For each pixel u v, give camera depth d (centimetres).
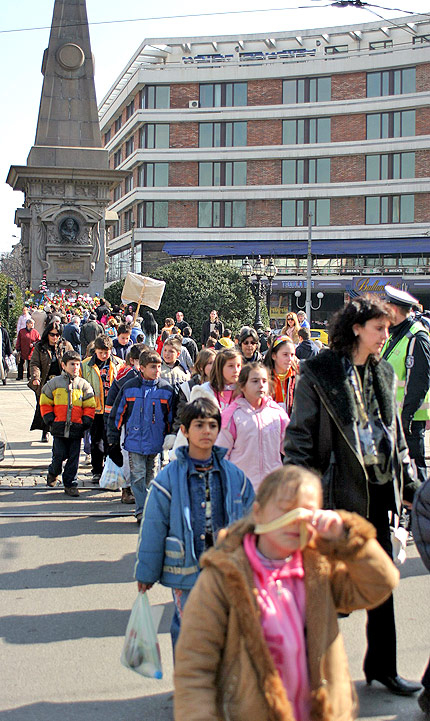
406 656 491
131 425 789
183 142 6094
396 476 439
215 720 250
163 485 416
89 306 2589
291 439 442
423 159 5697
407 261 5722
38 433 1429
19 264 7856
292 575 263
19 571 666
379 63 5747
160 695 444
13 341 3278
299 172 5969
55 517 857
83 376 1040
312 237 5931
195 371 802
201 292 4481
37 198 2802
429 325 803
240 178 6059
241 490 423
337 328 443
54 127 2833
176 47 6462
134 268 6075
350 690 270
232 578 254
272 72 5944
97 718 415
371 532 262
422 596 602
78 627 542
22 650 504
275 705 246
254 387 594
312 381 438
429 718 411
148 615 412
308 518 253
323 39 6228
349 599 271
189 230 6106
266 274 3073
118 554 718
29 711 422
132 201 6241
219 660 260
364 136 5828
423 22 5931
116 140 6806
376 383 445
